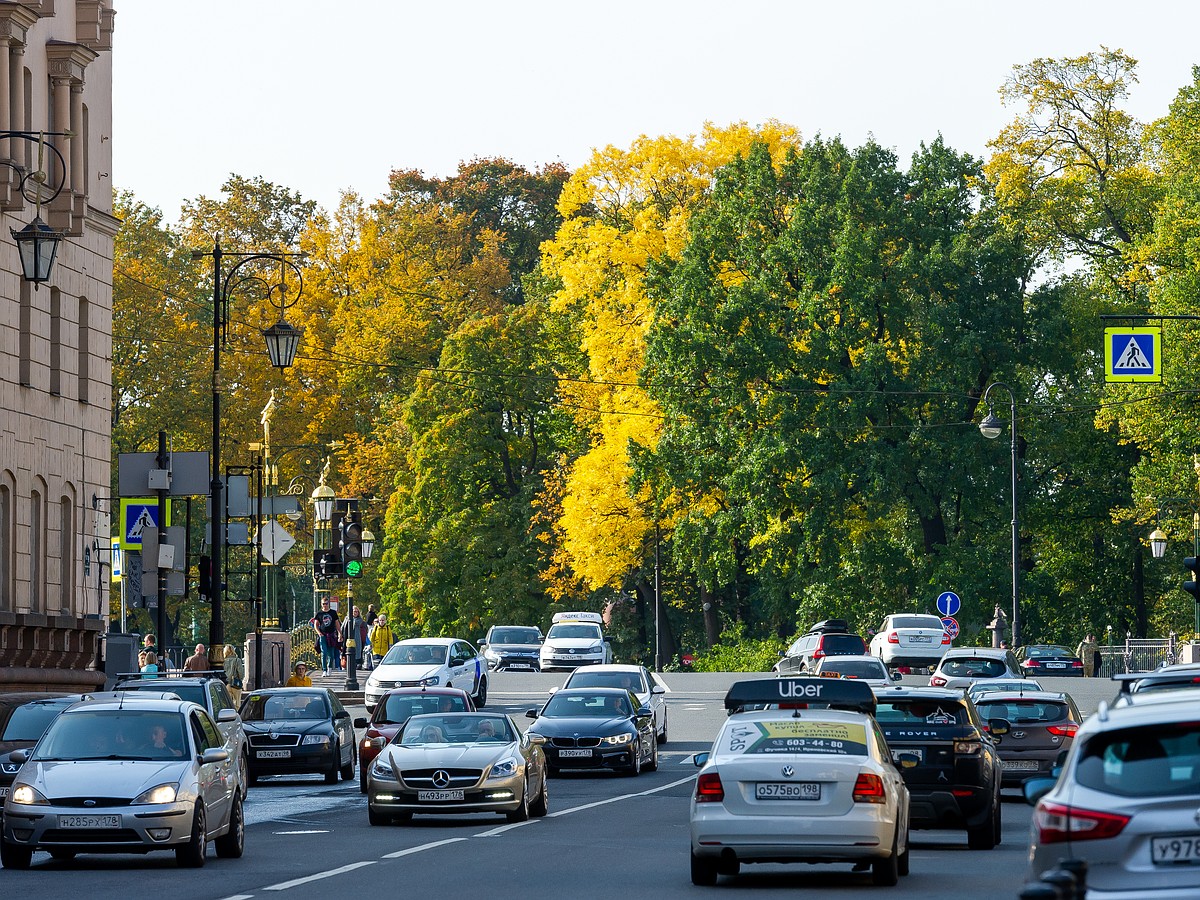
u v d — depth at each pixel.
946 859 56.38
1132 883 27.39
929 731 59.34
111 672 121.06
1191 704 28.94
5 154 109.31
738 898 45.03
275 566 183.50
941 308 182.50
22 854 53.84
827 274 184.12
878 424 181.62
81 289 120.81
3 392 109.12
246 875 51.31
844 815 46.66
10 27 109.69
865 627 187.62
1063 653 171.62
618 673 114.25
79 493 120.25
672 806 78.19
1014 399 176.25
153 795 53.25
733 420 186.00
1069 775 28.58
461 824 69.38
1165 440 184.62
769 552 185.00
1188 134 191.88
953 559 184.00
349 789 90.69
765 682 59.81
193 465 96.94
